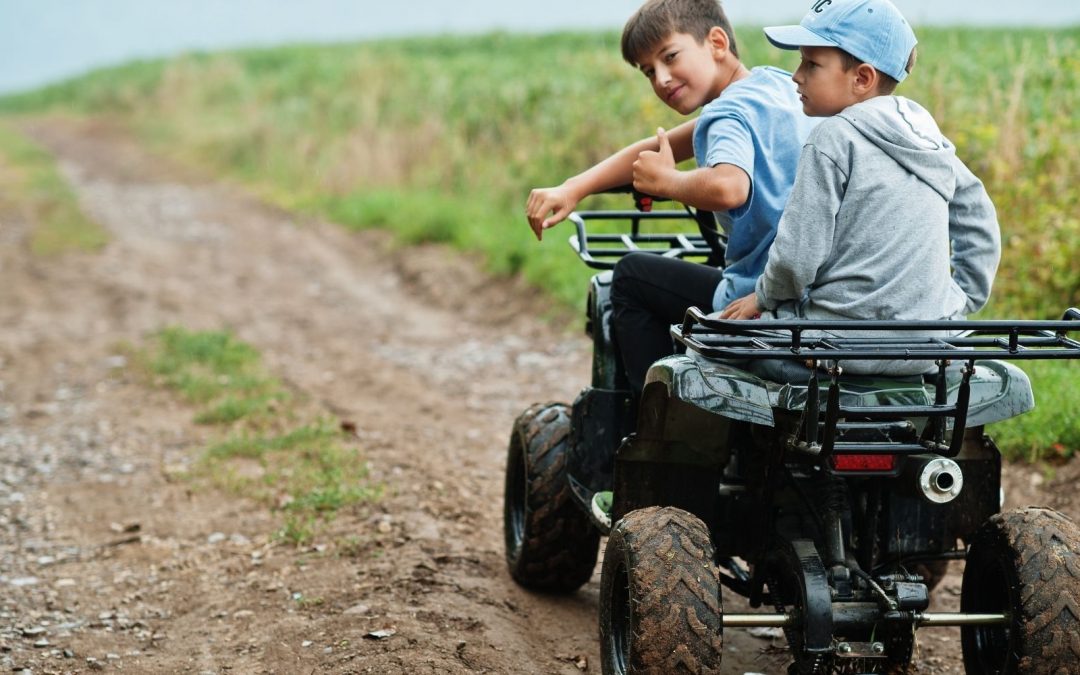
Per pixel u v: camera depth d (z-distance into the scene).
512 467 7.11
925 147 4.44
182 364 13.30
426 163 25.56
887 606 4.51
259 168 32.75
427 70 31.17
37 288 18.48
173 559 7.73
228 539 8.04
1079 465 8.20
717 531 5.29
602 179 5.87
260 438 10.26
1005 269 11.19
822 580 4.53
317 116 32.91
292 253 22.11
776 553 4.93
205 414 11.11
